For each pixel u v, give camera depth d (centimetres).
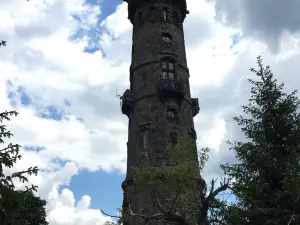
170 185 2478
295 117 2225
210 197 2320
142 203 3616
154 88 4412
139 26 5072
